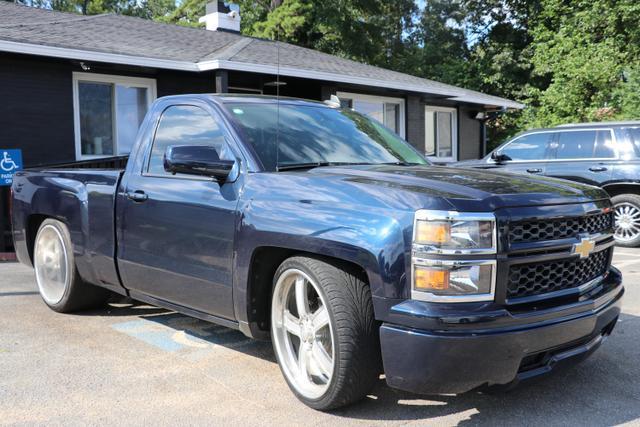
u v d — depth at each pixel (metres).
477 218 2.79
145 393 3.51
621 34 21.39
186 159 3.53
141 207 4.19
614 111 19.55
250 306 3.51
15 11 12.43
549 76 25.72
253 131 3.86
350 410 3.25
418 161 4.44
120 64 10.11
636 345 4.36
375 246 2.87
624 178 9.14
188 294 3.93
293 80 12.70
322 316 3.19
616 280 3.58
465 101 17.05
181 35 13.60
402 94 15.39
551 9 24.05
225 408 3.30
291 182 3.38
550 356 3.06
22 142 9.85
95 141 11.00
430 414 3.21
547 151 9.88
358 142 4.31
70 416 3.20
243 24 25.94
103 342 4.46
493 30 29.23
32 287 6.39
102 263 4.63
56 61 10.09
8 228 9.38
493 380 2.84
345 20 25.73
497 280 2.82
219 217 3.63
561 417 3.17
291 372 3.43
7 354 4.18
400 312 2.79
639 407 3.30
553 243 3.02
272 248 3.39
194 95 4.28
